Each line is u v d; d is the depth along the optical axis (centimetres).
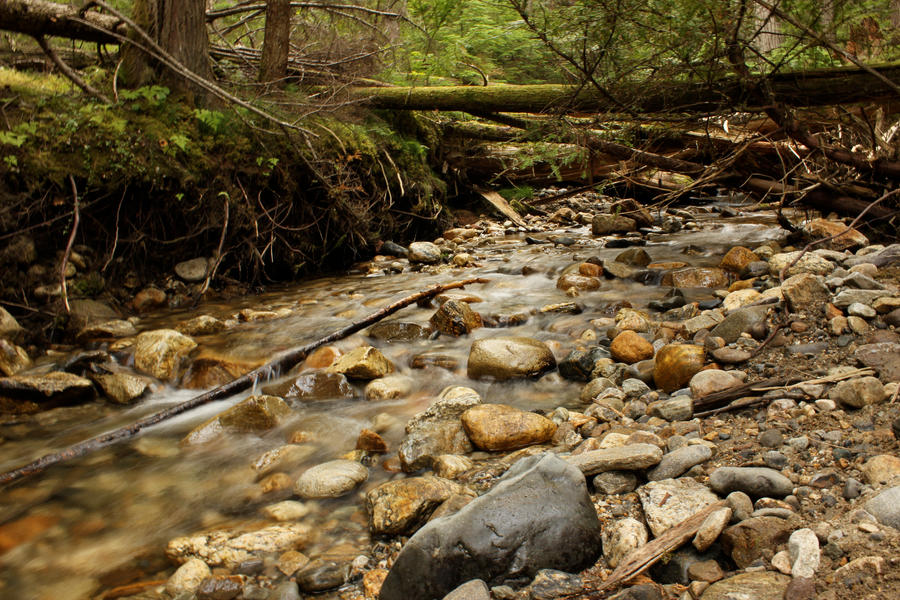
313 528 227
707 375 290
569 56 525
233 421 312
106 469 278
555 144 604
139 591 199
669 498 205
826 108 536
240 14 870
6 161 468
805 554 164
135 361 405
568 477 200
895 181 496
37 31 519
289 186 638
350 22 816
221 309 542
